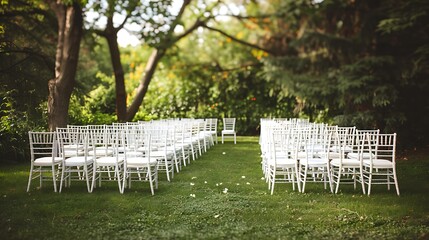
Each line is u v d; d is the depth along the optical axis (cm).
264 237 444
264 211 540
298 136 638
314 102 1316
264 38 2050
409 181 740
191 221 500
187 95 1889
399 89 1195
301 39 1427
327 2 1298
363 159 672
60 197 606
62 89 1028
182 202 584
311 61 1503
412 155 1084
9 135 952
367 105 1234
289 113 1792
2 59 1239
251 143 1445
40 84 1260
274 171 634
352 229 468
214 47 2183
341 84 1173
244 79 1889
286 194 633
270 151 692
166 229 471
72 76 1049
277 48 1991
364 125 1167
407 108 1218
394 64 1154
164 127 859
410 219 503
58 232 460
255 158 1044
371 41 1263
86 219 506
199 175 795
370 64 1159
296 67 1529
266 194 633
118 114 1460
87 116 1405
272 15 1819
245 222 495
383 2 1234
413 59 1124
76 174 797
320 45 1418
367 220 500
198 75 1964
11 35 1299
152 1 1375
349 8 1320
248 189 669
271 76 1537
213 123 1467
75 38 1057
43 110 1207
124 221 500
